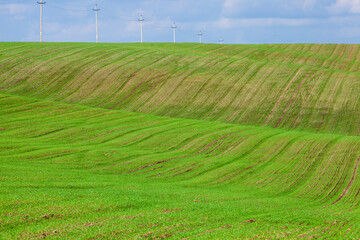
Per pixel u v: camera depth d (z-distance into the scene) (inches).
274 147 2210.9
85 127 2487.7
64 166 1731.1
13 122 2481.5
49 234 913.5
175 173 1795.0
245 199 1441.9
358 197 1552.7
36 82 3567.9
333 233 995.3
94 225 975.0
